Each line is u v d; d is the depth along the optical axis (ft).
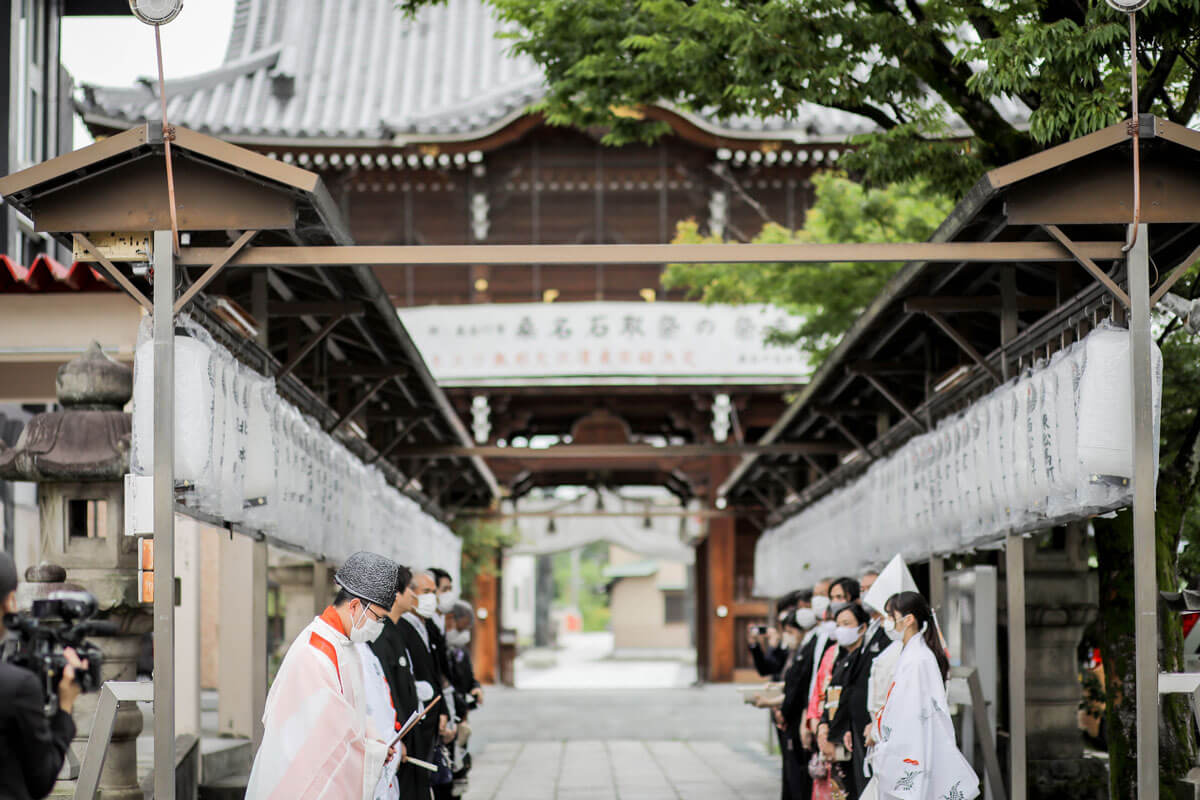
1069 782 33.50
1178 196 20.16
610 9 35.32
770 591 67.46
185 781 29.60
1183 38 26.89
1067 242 20.42
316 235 21.89
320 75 98.63
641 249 20.71
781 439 51.80
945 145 32.17
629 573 207.31
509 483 105.50
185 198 20.35
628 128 37.35
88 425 25.61
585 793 40.98
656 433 109.40
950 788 22.35
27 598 23.97
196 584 34.94
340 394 38.09
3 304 32.37
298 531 28.76
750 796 40.14
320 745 17.49
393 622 23.06
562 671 153.58
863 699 25.68
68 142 50.49
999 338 33.09
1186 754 27.68
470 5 107.34
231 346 24.63
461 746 33.55
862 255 20.71
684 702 89.35
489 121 87.35
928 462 31.68
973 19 31.24
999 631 34.24
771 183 92.07
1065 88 26.61
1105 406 20.65
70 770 24.97
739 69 31.50
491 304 90.79
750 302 55.21
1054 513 23.16
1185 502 29.14
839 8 30.99
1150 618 19.22
